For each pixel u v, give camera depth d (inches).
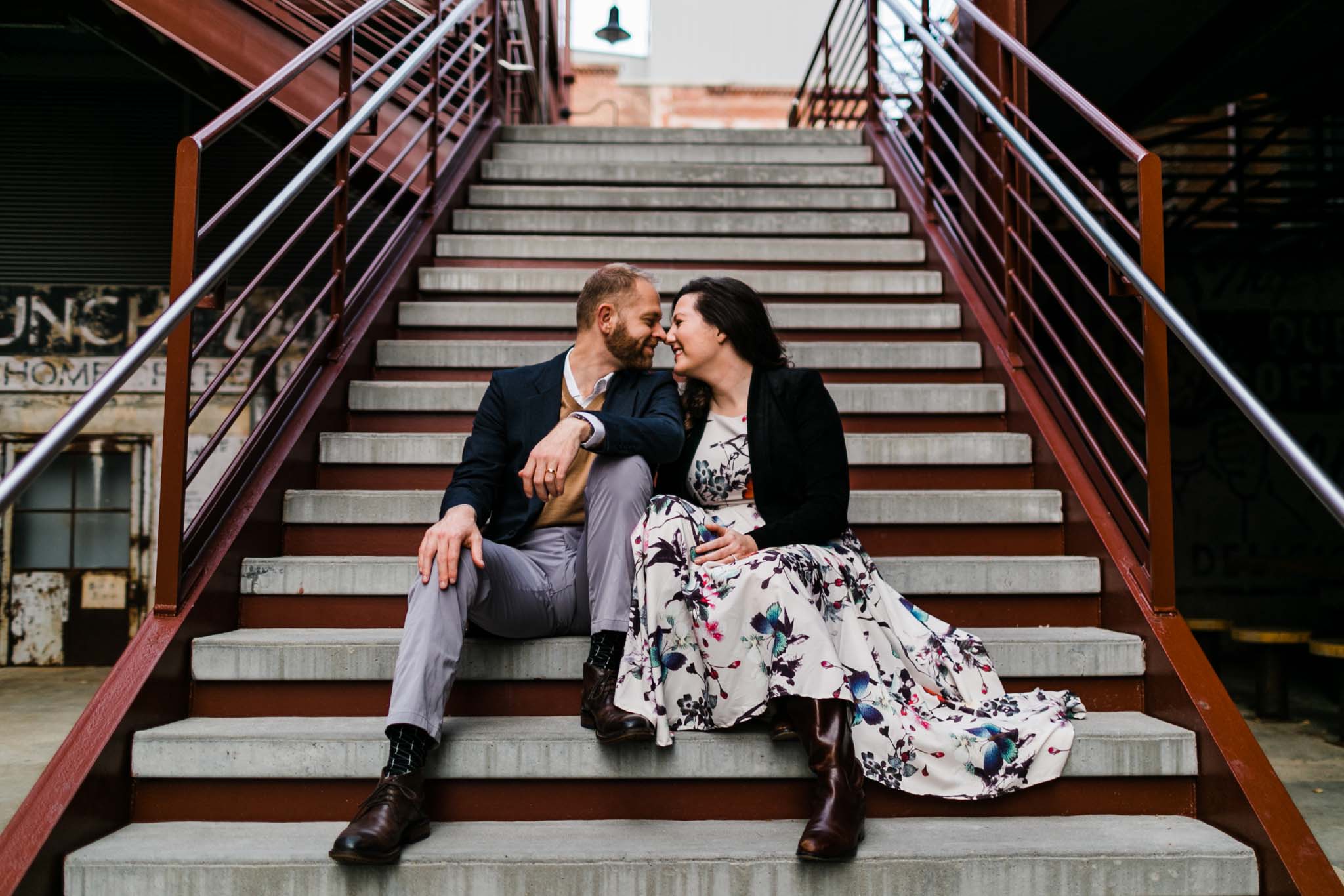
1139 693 83.2
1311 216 245.3
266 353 277.0
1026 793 73.5
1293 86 211.0
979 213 160.1
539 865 64.2
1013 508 103.1
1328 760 153.3
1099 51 195.3
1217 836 68.6
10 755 165.2
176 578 80.7
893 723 72.3
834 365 130.4
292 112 161.3
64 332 278.2
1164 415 84.6
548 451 72.1
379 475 109.2
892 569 92.6
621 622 73.2
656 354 131.3
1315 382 290.7
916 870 64.7
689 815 72.9
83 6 163.2
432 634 68.2
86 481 280.2
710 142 208.1
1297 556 286.7
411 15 191.2
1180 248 281.7
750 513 82.3
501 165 183.6
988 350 128.8
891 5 168.7
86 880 63.4
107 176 275.9
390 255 142.9
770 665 69.9
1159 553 83.9
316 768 72.3
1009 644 82.9
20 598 278.2
